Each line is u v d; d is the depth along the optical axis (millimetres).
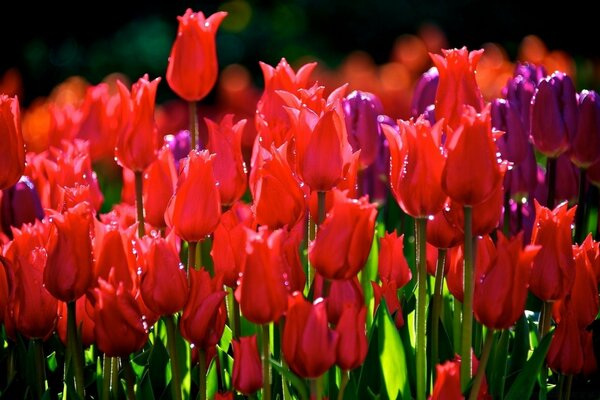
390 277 3195
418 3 15938
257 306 2471
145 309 2861
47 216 3219
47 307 2916
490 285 2533
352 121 3889
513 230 3752
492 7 15906
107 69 14328
